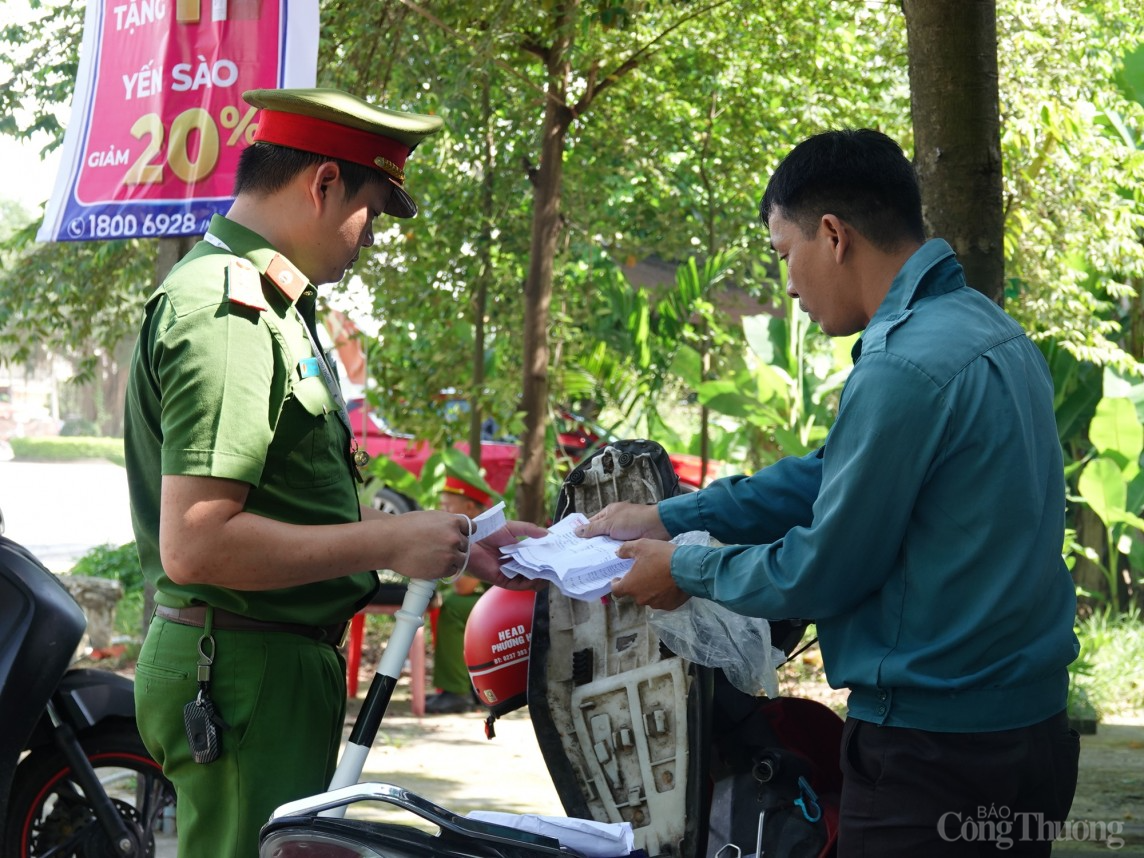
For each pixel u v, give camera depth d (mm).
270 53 4344
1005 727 1843
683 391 12055
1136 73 8180
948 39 3443
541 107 7617
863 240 2012
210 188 4402
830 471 1893
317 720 2203
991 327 1925
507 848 1718
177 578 1980
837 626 1963
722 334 9930
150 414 2105
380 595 6363
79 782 3195
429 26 6543
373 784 1786
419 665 6359
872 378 1853
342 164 2178
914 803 1856
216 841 2152
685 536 2391
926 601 1849
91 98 4586
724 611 2393
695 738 2402
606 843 1831
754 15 7648
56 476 26547
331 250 2205
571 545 2369
